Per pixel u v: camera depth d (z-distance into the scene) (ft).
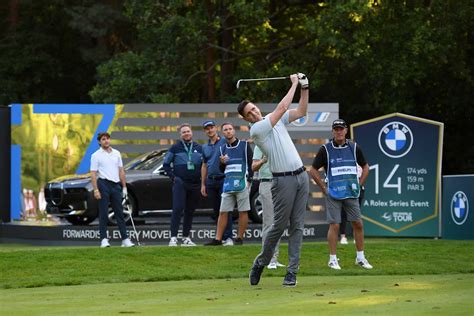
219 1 143.74
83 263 65.41
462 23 143.13
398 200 96.32
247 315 37.86
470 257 71.10
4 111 110.01
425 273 63.57
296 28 165.78
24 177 110.93
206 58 154.92
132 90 142.41
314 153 107.14
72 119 111.04
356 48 133.18
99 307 41.98
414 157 96.27
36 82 171.42
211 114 109.40
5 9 177.27
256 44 162.40
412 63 138.92
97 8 159.12
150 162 97.19
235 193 73.67
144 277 59.82
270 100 146.72
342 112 157.38
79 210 93.71
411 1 142.72
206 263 66.49
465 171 166.20
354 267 65.36
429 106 162.91
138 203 94.89
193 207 78.64
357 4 130.82
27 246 91.86
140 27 144.56
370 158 96.68
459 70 147.02
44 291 52.01
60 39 176.45
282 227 50.80
